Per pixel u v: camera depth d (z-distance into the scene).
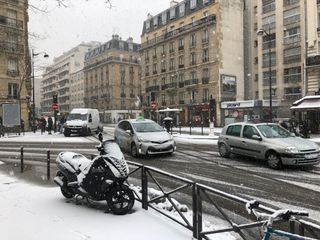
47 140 24.72
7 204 7.07
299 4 46.12
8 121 29.53
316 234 3.46
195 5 57.94
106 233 5.26
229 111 43.22
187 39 58.94
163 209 6.34
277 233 3.08
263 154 11.88
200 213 4.98
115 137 16.91
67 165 7.17
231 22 55.03
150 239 5.02
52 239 5.04
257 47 57.34
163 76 64.81
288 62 47.78
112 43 85.81
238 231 4.34
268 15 50.50
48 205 6.95
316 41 36.16
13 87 40.31
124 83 87.06
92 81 95.94
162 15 65.62
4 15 32.53
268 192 8.31
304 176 10.21
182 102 59.78
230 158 13.98
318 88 35.53
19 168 12.25
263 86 51.28
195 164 12.62
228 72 54.31
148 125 15.45
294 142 11.46
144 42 70.19
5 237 5.15
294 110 29.47
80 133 29.02
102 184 6.15
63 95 118.12
